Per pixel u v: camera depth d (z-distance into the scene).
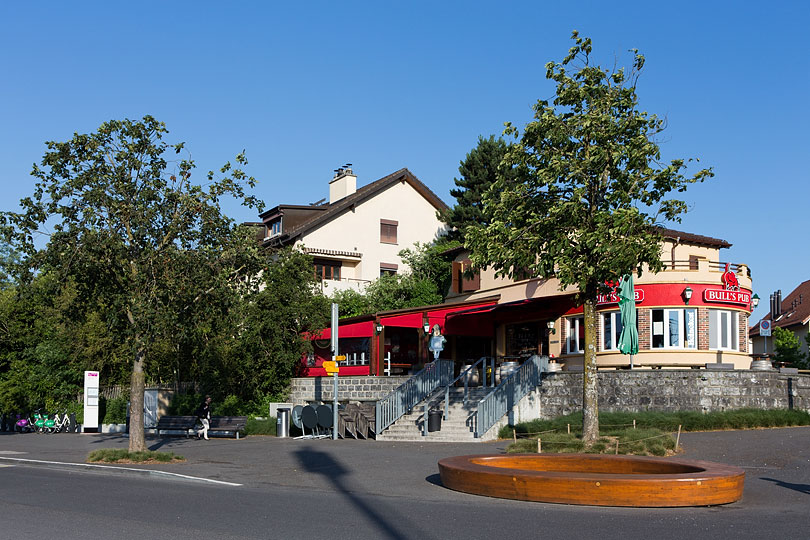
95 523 10.41
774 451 18.19
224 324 22.80
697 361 27.91
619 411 24.91
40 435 32.03
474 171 51.97
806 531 9.70
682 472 13.38
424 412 25.70
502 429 24.25
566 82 18.89
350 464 18.33
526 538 9.28
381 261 48.72
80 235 19.55
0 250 43.66
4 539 9.30
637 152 17.88
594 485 11.80
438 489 14.11
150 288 20.02
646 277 28.83
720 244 34.25
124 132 20.11
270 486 14.95
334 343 27.09
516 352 34.16
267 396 33.19
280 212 47.84
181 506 12.02
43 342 37.44
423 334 34.56
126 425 32.94
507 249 18.83
